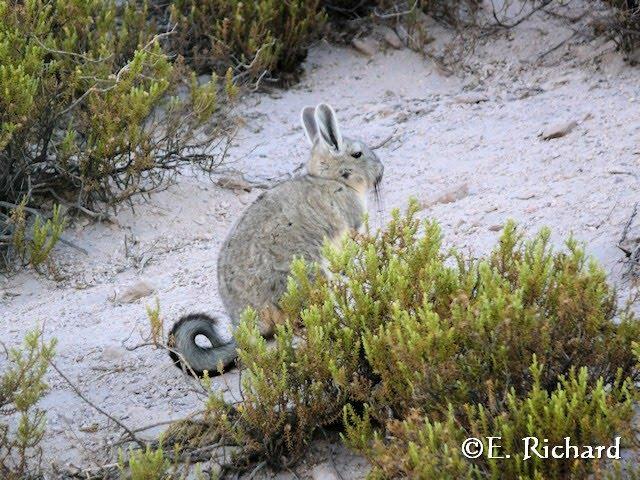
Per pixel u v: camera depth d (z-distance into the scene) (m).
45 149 18.75
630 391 10.76
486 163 19.55
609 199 16.55
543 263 11.86
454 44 23.88
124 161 19.36
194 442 11.95
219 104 22.55
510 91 22.47
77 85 19.05
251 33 23.05
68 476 11.87
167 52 23.52
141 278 17.44
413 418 10.39
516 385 10.86
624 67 22.22
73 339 15.27
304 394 11.67
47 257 17.75
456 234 16.72
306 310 11.69
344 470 11.41
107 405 13.32
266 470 11.69
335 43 25.19
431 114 22.23
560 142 19.59
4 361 14.63
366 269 12.13
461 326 10.88
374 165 15.83
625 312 11.54
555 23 24.20
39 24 19.30
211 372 13.42
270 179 20.62
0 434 12.56
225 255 14.17
